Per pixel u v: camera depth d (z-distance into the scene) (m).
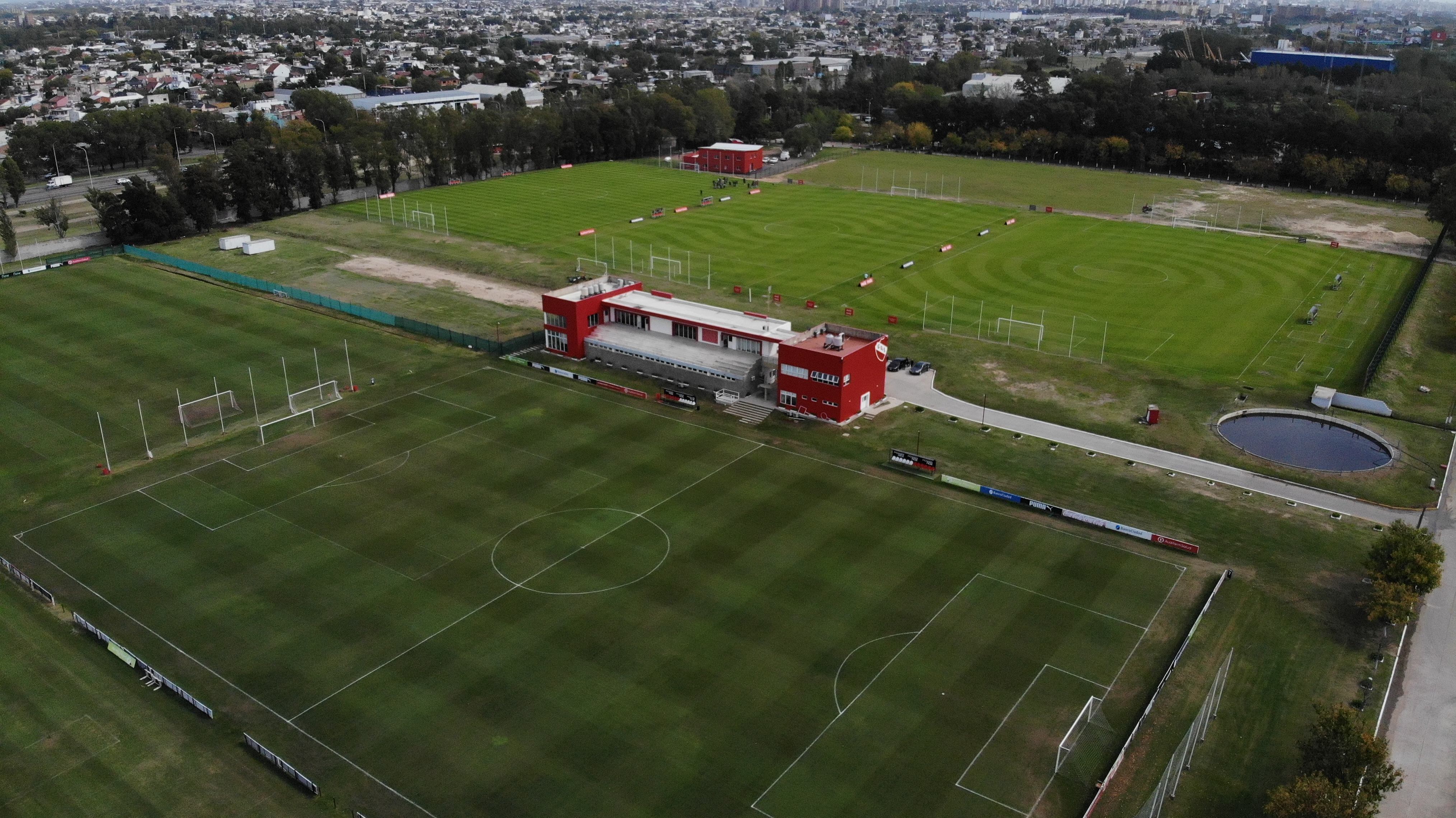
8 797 49.62
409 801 49.16
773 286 134.75
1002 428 91.88
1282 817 45.81
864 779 50.59
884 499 78.44
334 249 157.62
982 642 61.09
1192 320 120.56
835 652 60.09
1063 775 50.91
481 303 128.62
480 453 85.56
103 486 80.50
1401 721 54.94
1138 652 60.38
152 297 128.75
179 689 56.16
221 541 72.38
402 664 59.06
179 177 183.50
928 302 127.94
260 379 102.12
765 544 71.81
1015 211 182.88
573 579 67.44
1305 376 103.94
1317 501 79.12
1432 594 66.88
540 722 54.50
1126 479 82.38
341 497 78.44
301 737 53.47
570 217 179.00
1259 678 58.41
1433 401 98.81
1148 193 199.88
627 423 91.94
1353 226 170.50
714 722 54.47
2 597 66.00
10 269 144.88
